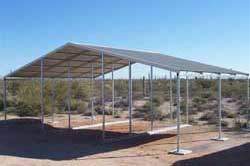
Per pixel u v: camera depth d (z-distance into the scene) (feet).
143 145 53.83
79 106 108.17
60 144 55.47
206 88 173.78
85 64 73.20
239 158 44.88
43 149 51.49
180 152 47.50
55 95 106.83
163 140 57.72
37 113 97.76
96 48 58.59
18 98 107.24
